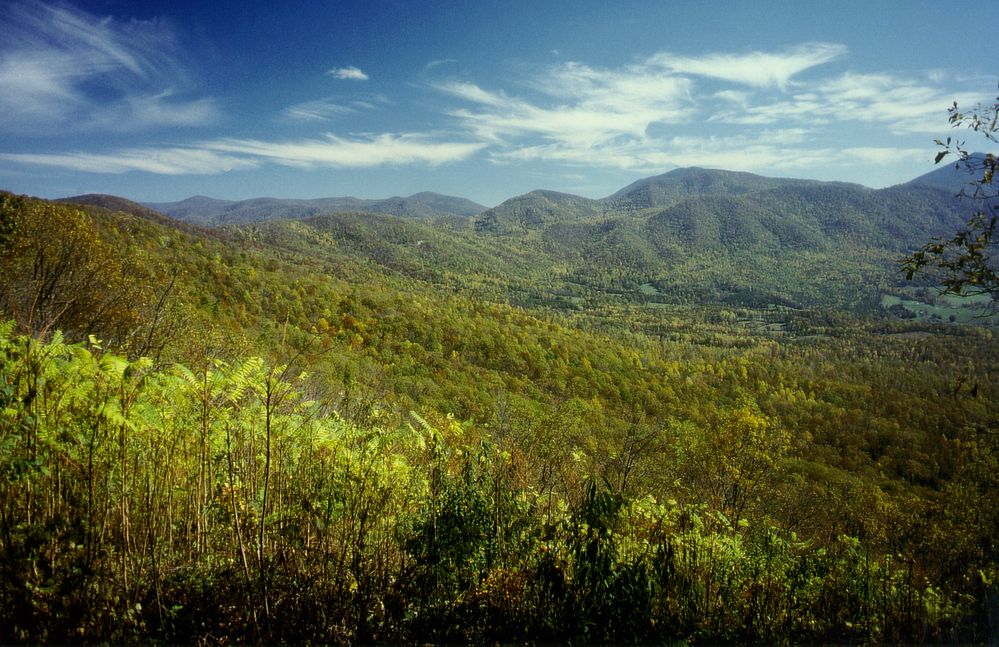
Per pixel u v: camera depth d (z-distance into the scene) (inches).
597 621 108.0
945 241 110.3
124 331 193.5
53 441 95.3
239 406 128.8
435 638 105.0
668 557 122.4
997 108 104.7
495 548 118.8
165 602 97.0
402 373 1811.0
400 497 126.0
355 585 108.4
